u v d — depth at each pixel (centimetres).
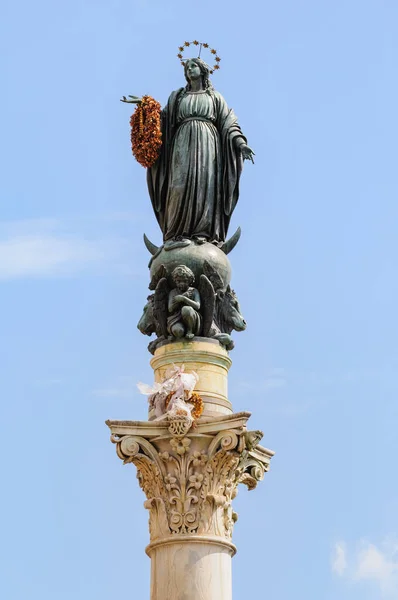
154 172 4119
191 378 3803
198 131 4066
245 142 4075
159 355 3897
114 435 3753
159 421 3753
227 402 3850
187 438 3722
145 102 4125
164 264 3934
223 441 3694
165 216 4075
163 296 3922
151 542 3719
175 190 4019
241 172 4097
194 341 3884
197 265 3919
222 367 3894
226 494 3741
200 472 3719
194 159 4031
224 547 3706
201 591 3628
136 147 4112
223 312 3975
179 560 3659
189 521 3684
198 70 4159
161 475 3725
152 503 3734
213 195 4034
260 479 3922
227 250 4031
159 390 3806
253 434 3684
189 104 4112
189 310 3872
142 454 3744
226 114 4125
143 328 3975
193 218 4009
